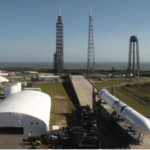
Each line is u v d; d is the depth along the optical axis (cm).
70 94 8250
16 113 3738
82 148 3216
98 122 4859
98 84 11356
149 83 11356
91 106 5809
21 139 3612
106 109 4888
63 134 3900
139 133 3497
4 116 3738
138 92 8812
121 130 3759
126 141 3553
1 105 4256
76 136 3316
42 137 3719
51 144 3450
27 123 3778
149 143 3603
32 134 3812
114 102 4384
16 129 3941
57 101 6919
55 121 4747
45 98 5434
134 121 3400
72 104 6506
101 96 5356
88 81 10650
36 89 7862
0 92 8300
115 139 3766
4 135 3759
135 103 6769
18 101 4441
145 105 6475
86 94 7431
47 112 4428
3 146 3334
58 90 9212
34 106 4275
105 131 4209
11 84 7069
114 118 4228
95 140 3278
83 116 4272
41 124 3797
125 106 3962
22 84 10125
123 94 8431
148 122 3288
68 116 5162
